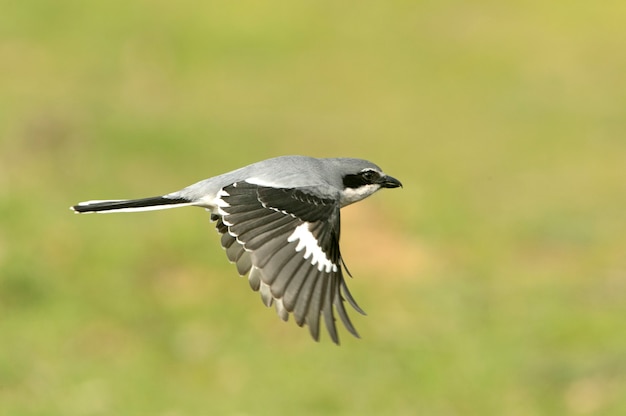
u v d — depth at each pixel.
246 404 11.45
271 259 6.37
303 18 27.16
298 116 21.86
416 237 16.09
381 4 28.39
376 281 14.48
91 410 11.15
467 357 12.36
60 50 24.19
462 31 26.88
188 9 27.09
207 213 15.93
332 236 6.67
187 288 13.89
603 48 25.84
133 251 14.45
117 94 21.97
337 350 12.55
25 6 26.31
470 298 13.96
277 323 13.13
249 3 27.77
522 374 11.96
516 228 16.61
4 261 13.46
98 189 16.98
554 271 14.95
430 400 11.58
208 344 12.66
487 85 23.94
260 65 24.64
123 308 13.23
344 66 24.81
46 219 15.07
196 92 22.70
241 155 19.42
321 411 11.38
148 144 19.23
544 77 24.27
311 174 7.23
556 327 12.92
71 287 13.48
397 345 12.66
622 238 16.05
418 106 22.78
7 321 12.67
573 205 17.61
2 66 22.97
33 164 17.58
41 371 11.79
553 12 28.08
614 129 21.44
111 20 26.03
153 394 11.58
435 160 19.88
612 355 11.98
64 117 19.80
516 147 20.59
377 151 20.28
